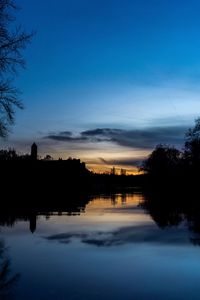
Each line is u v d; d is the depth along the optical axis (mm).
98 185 188375
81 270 16344
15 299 12383
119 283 14328
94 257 19062
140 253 20078
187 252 20266
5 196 74812
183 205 58406
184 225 32781
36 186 105625
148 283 14367
